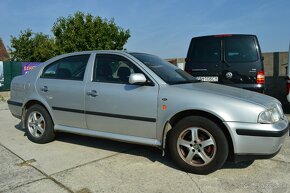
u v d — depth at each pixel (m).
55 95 5.10
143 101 4.19
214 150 3.79
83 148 5.10
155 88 4.18
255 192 3.44
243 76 6.39
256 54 6.38
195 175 3.92
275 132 3.60
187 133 3.99
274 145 3.63
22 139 5.74
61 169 4.17
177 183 3.69
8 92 14.99
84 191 3.51
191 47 6.96
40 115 5.37
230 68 6.49
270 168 4.14
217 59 6.64
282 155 4.68
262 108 3.67
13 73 15.50
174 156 4.05
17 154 4.83
